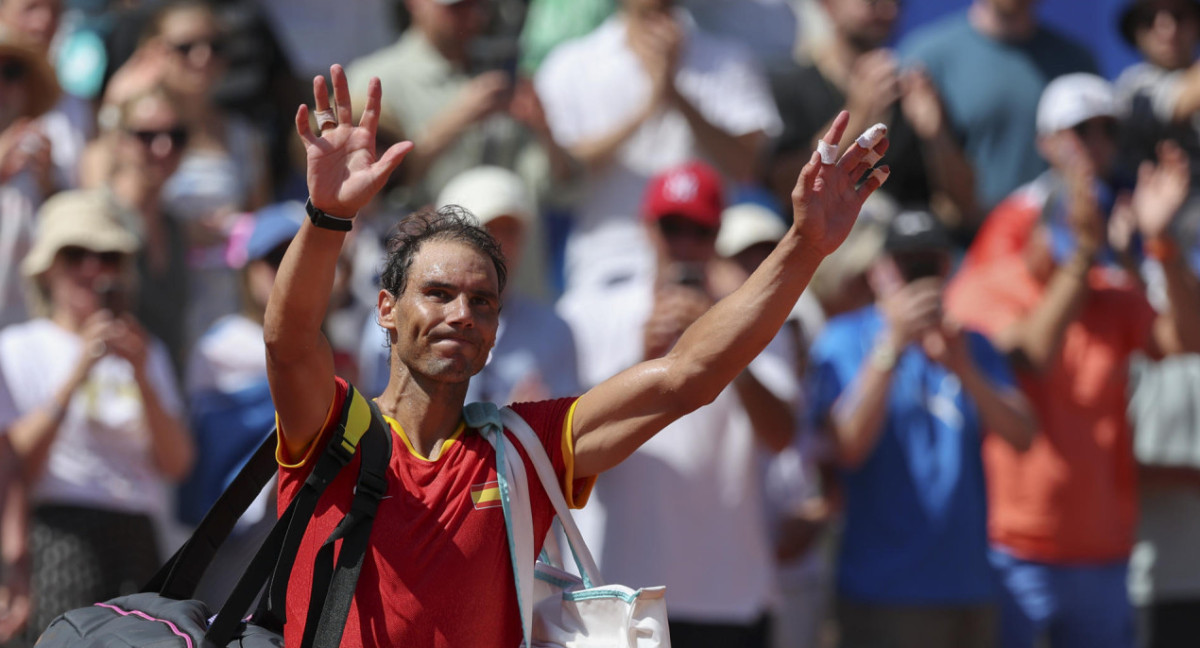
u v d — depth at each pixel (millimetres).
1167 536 24656
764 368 21500
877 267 22203
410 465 10672
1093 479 22953
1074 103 24562
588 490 11305
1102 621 22891
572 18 28891
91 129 25734
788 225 26875
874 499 21469
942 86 28797
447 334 10617
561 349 21078
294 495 10641
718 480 20547
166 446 19984
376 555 10406
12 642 18984
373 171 9945
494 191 21656
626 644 10859
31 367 19844
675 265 20172
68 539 19359
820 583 23766
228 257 23625
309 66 27922
